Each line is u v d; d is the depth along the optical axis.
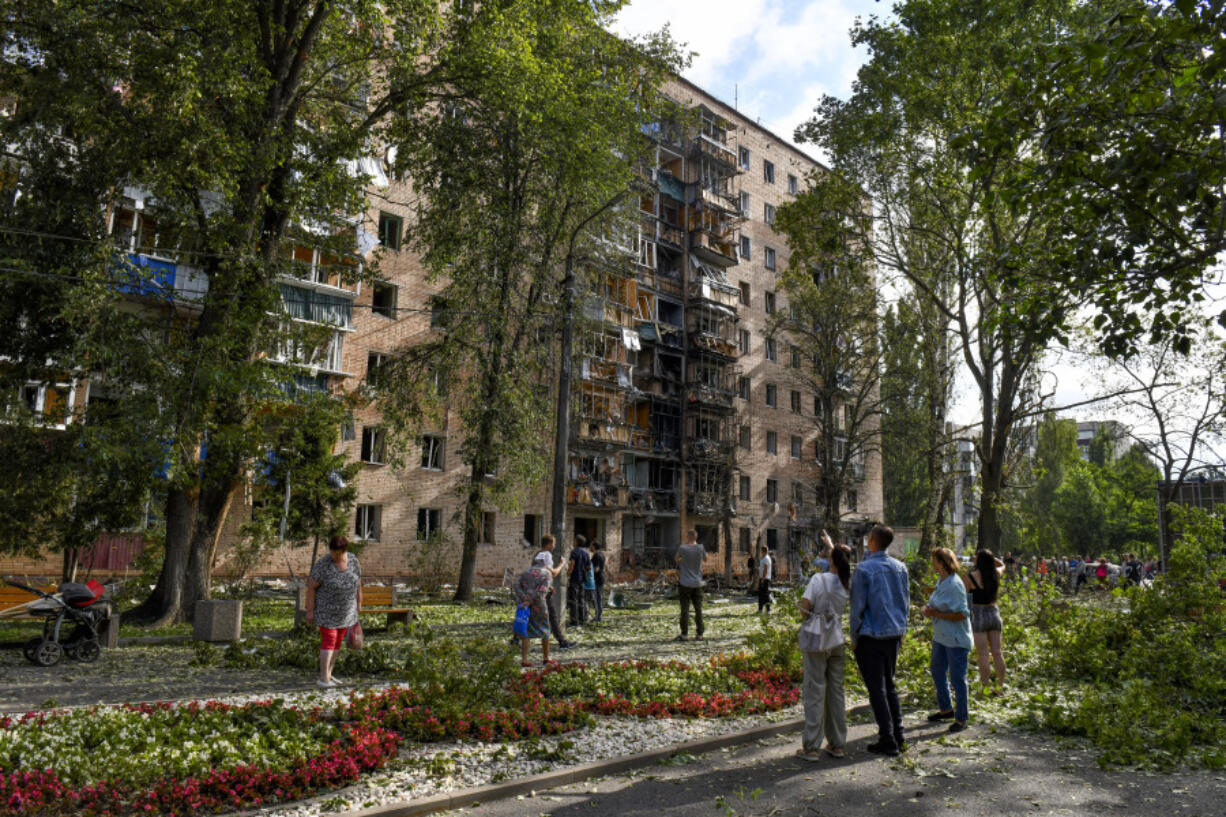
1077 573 40.97
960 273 23.83
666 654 13.20
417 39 19.03
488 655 8.94
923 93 21.02
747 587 35.31
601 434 39.38
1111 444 75.38
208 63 15.22
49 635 11.35
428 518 32.28
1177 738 7.14
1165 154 8.05
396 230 32.56
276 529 23.44
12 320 15.84
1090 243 8.93
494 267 23.59
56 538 16.91
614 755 6.86
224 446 15.91
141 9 15.52
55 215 15.20
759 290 51.72
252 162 16.02
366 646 11.75
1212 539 13.33
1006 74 9.43
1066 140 8.71
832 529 38.66
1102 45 8.24
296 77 18.20
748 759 6.89
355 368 30.55
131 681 9.84
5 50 15.39
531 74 19.11
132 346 14.96
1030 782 6.16
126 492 16.03
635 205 28.66
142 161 15.45
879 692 6.98
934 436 34.25
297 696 8.66
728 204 48.94
